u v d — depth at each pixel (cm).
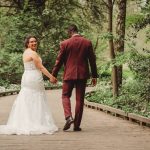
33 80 999
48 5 4028
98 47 4444
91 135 934
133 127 1089
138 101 1359
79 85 992
